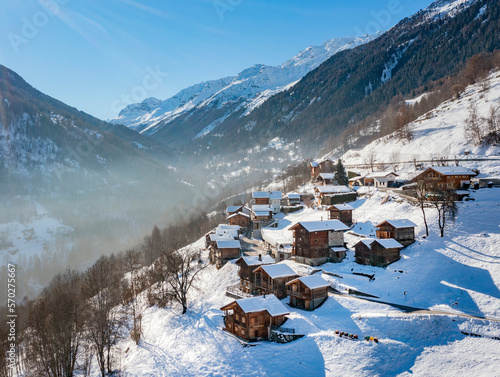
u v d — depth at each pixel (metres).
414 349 54.41
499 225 83.44
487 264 72.44
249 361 55.94
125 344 76.62
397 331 57.75
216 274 95.06
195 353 62.28
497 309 60.69
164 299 89.31
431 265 76.94
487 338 54.12
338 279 77.81
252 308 61.75
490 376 47.22
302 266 87.06
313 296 68.38
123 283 109.31
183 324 75.38
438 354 52.88
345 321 61.81
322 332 59.44
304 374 51.75
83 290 97.19
